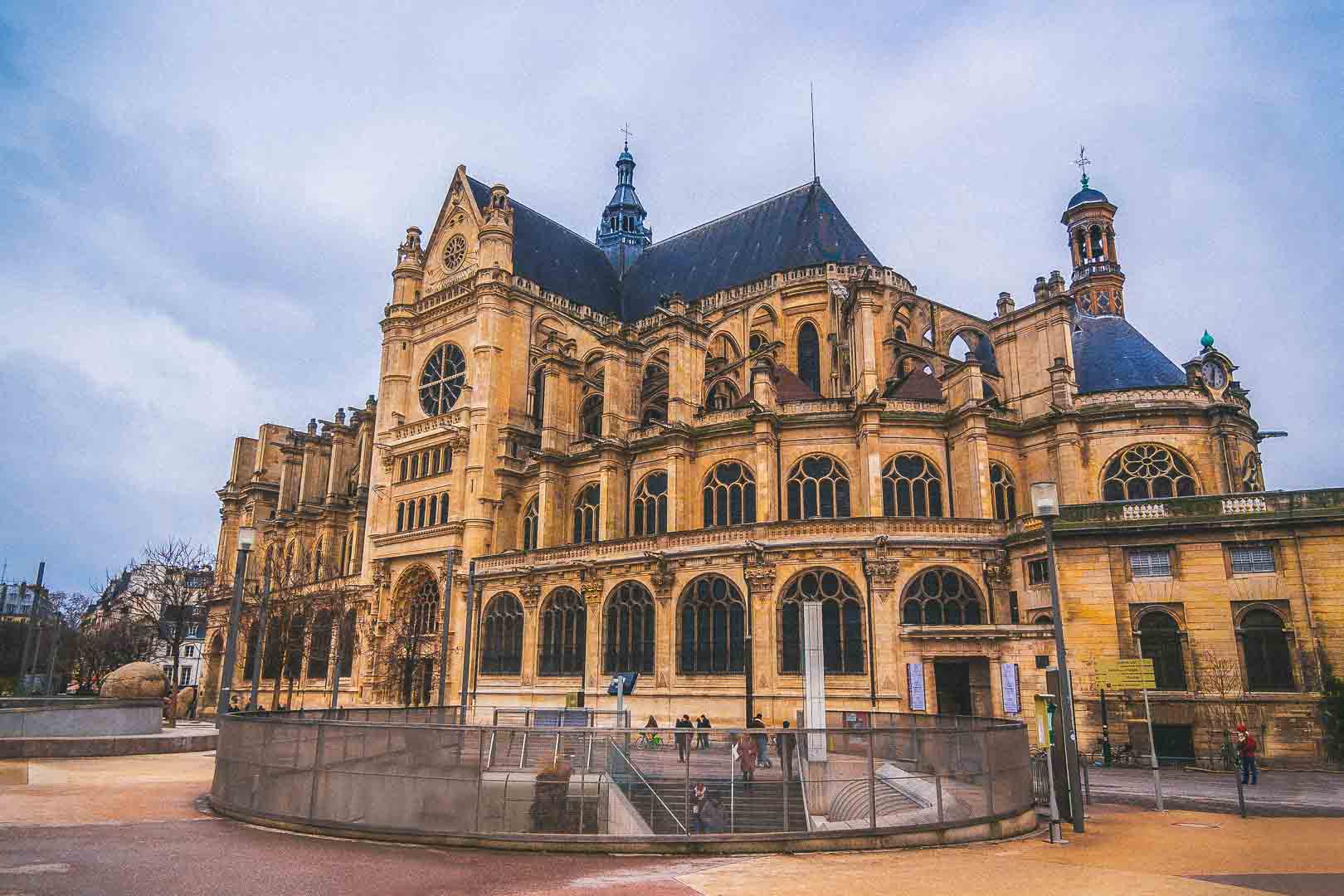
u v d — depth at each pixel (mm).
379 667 64375
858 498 47812
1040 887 13086
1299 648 33500
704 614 44969
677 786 16453
